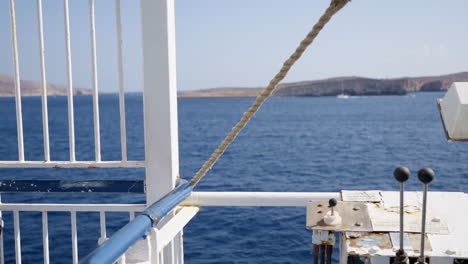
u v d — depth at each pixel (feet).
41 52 9.79
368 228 6.76
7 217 53.72
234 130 7.36
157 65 10.16
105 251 5.98
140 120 276.21
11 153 144.77
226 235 51.88
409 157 143.23
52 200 69.87
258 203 10.39
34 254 40.81
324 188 96.53
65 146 158.40
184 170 115.34
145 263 7.36
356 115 341.62
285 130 229.86
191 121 291.99
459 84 5.45
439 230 6.70
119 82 10.03
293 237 50.34
